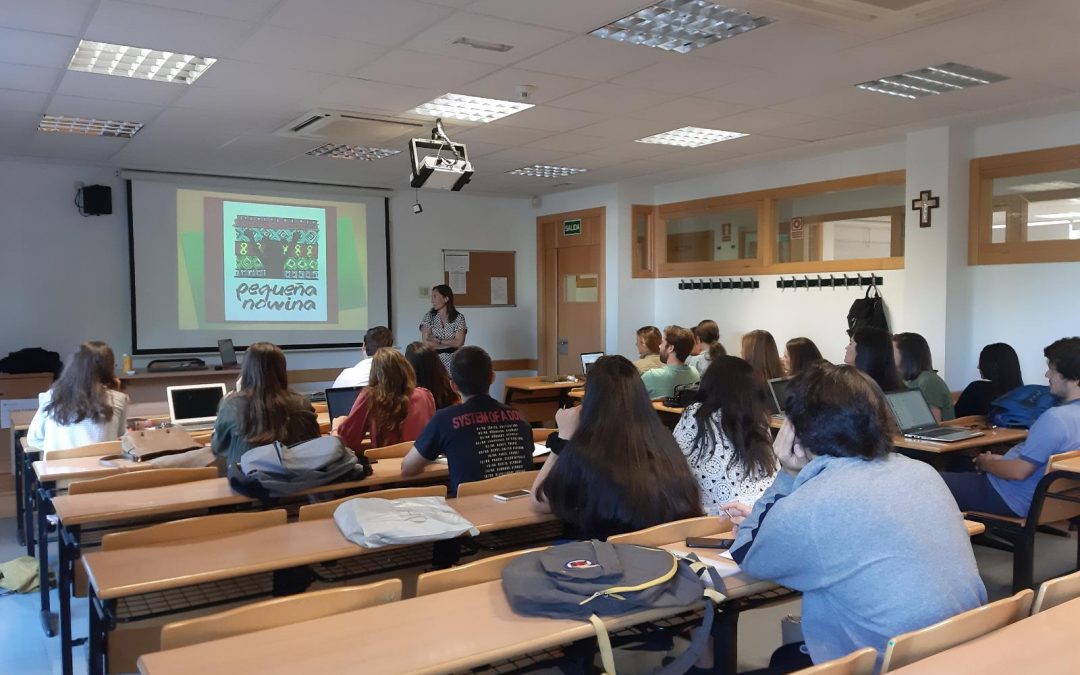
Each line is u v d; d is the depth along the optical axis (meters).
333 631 1.69
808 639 1.74
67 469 3.49
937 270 5.88
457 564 2.64
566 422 2.80
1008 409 4.23
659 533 2.26
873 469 1.69
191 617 2.25
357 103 4.89
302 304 8.03
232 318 7.64
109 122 5.39
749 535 1.93
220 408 3.47
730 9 3.40
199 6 3.27
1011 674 1.44
